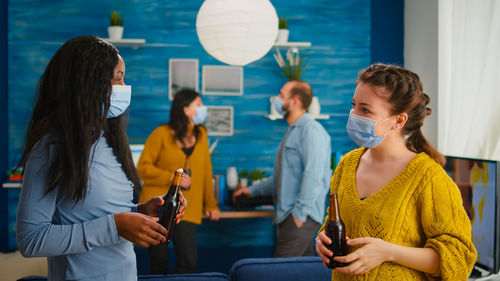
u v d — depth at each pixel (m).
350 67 4.32
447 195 1.29
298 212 3.15
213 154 4.25
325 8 4.28
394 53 4.32
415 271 1.30
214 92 4.22
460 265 1.24
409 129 1.40
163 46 4.15
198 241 4.25
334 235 1.33
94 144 1.31
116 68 1.34
